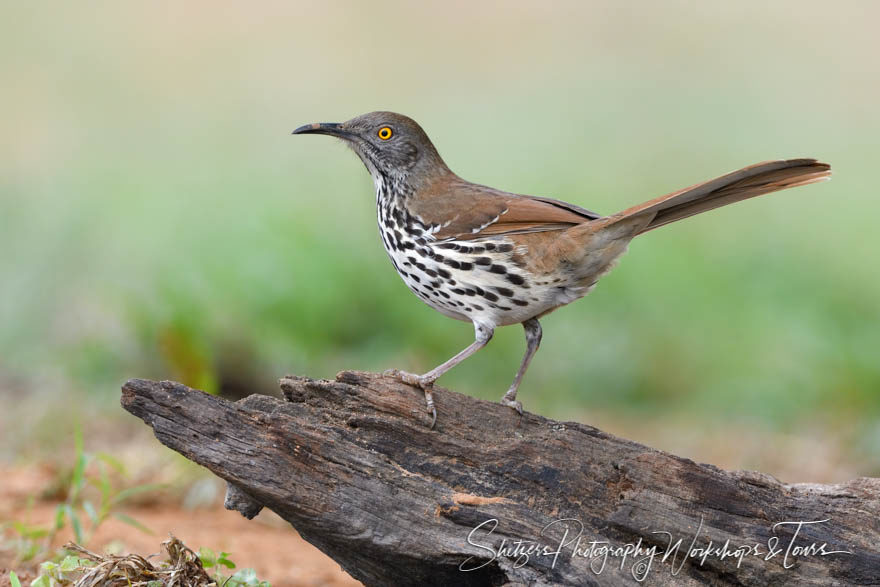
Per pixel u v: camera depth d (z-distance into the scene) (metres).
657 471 6.35
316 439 6.17
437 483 6.26
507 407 6.60
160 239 17.25
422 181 8.13
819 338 15.85
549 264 7.43
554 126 24.66
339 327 15.39
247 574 6.53
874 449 12.79
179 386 6.14
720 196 7.30
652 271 17.25
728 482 6.36
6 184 20.48
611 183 21.42
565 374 15.25
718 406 14.87
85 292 16.11
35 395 12.97
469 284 7.56
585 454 6.44
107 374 13.63
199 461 6.11
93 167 21.78
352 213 18.11
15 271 16.44
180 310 13.38
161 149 23.14
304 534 6.33
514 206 7.57
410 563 6.17
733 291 17.45
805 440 13.41
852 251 19.31
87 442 11.15
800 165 6.87
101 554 7.33
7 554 7.56
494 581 6.18
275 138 24.14
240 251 15.92
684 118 25.31
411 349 14.84
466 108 25.94
